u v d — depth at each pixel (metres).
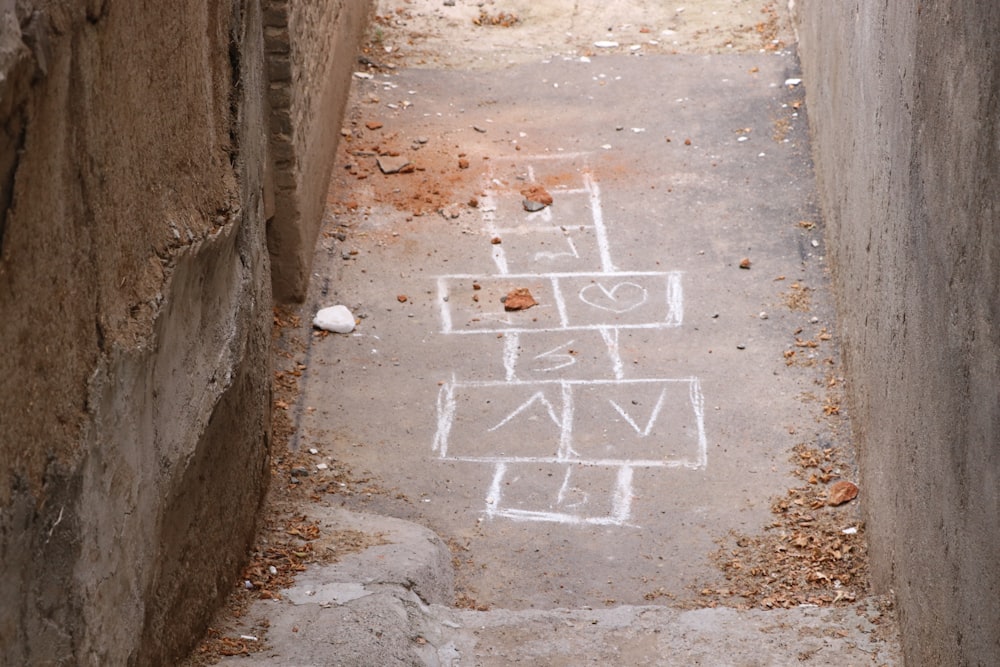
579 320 8.19
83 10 3.38
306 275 8.35
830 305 8.21
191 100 4.56
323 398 7.55
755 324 8.11
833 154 8.38
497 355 7.91
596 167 9.65
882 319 6.06
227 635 5.00
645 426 7.36
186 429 4.43
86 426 3.42
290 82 7.73
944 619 4.45
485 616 5.61
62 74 3.24
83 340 3.44
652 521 6.72
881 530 5.95
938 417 4.57
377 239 8.90
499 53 11.17
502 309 8.30
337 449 7.18
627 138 9.98
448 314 8.26
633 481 6.99
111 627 3.68
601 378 7.72
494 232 8.99
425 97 10.49
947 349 4.42
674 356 7.88
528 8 11.85
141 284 3.93
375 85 10.59
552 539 6.62
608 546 6.57
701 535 6.62
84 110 3.41
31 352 3.10
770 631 5.50
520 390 7.64
